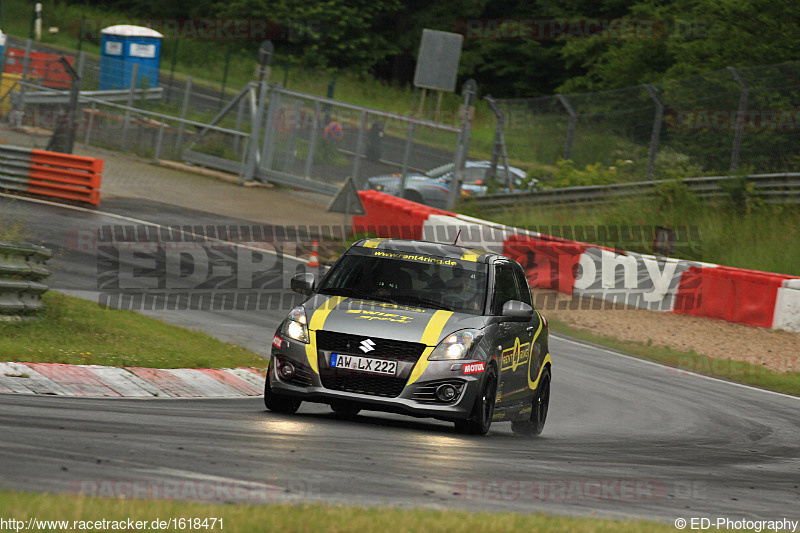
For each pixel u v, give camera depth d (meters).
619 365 58.00
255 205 104.88
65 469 19.72
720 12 138.12
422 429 33.31
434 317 32.47
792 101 97.06
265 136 118.56
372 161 113.44
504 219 99.88
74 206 89.81
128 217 88.25
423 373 31.05
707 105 101.31
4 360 35.09
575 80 182.25
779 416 46.69
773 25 132.88
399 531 15.84
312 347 31.72
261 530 15.28
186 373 40.06
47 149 101.25
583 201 100.38
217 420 29.55
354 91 191.88
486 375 32.03
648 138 104.00
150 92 137.75
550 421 40.59
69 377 34.81
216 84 177.50
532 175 106.69
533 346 37.25
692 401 48.88
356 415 36.03
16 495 16.39
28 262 44.47
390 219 92.31
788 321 71.00
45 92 128.62
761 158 100.69
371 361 31.17
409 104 189.00
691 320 74.06
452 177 101.44
